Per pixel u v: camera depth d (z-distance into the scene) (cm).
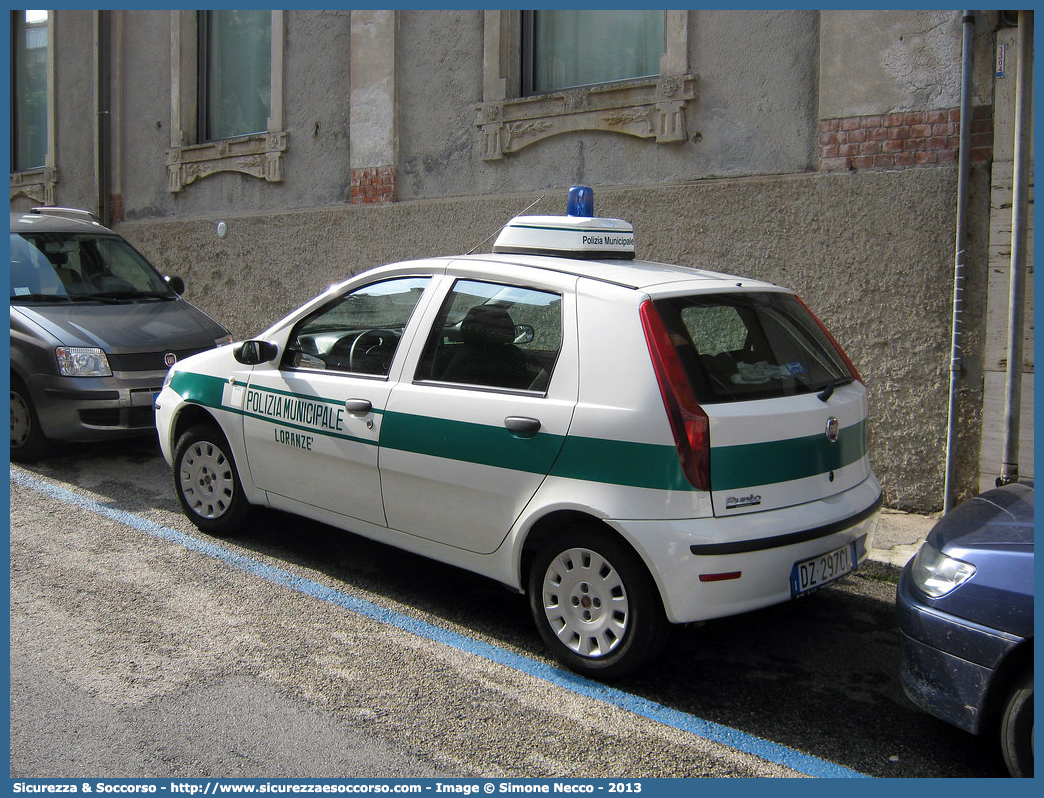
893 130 622
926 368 616
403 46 898
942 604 317
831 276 648
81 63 1275
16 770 320
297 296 1006
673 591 361
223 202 1098
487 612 464
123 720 353
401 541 455
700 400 367
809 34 659
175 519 595
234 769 323
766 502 375
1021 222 567
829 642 439
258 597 473
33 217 841
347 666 401
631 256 470
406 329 457
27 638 419
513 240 461
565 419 388
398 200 914
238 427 527
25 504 619
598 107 763
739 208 686
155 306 784
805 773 329
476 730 352
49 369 691
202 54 1148
